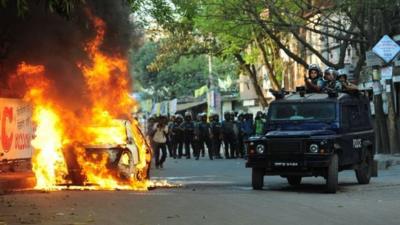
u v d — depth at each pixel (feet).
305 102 53.88
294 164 49.34
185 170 78.69
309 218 35.47
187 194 47.67
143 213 37.06
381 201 43.57
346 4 82.64
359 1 80.69
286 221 34.37
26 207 39.34
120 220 34.45
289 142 49.32
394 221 34.58
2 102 59.31
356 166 55.01
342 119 52.75
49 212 37.24
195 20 104.32
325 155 48.44
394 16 89.45
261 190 51.90
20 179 60.13
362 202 42.96
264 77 158.61
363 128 57.21
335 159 49.19
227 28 104.37
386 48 70.64
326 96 54.29
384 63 74.33
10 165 64.13
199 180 63.82
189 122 107.76
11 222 33.58
